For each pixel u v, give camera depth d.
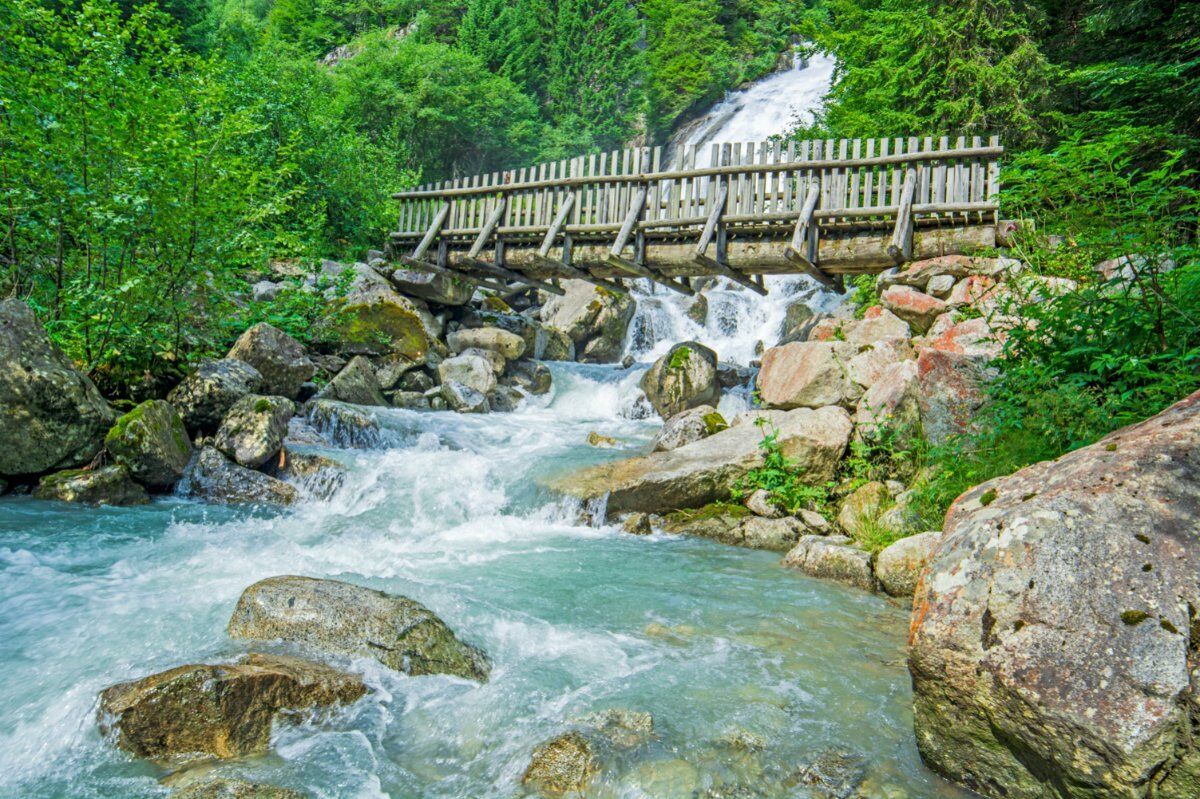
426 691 3.69
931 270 9.20
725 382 11.88
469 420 10.92
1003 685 2.53
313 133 17.28
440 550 6.51
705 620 4.79
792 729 3.33
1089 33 13.38
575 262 12.25
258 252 11.18
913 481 6.66
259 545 6.32
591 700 3.62
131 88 8.80
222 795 2.70
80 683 3.56
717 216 10.65
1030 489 3.04
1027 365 5.50
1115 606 2.44
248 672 3.26
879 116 16.05
